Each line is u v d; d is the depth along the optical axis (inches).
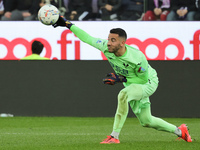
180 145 991.6
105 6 2060.8
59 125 1503.4
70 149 912.9
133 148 923.4
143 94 981.2
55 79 1781.5
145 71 962.7
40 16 1031.6
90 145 970.7
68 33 1982.0
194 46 1953.7
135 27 1971.0
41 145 996.6
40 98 1786.4
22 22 1994.3
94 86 1776.6
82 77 1780.3
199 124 1547.7
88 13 2065.7
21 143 1043.3
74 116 1784.0
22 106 1790.1
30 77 1786.4
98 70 1775.3
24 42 1994.3
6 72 1788.9
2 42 1998.0
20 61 1787.6
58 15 1035.3
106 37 1988.2
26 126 1470.2
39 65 1782.7
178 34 1957.4
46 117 1761.8
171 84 1769.2
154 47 1964.8
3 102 1791.3
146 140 1117.1
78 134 1250.6
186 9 2025.1
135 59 952.9
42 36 1990.7
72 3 2065.7
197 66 1766.7
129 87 977.5
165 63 1769.2
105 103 1775.3
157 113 1772.9
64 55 1983.3
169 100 1770.4
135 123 1573.6
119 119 975.0
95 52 1973.4
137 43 1968.5
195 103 1769.2
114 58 975.6
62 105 1784.0
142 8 2048.5
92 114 1780.3
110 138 988.6
